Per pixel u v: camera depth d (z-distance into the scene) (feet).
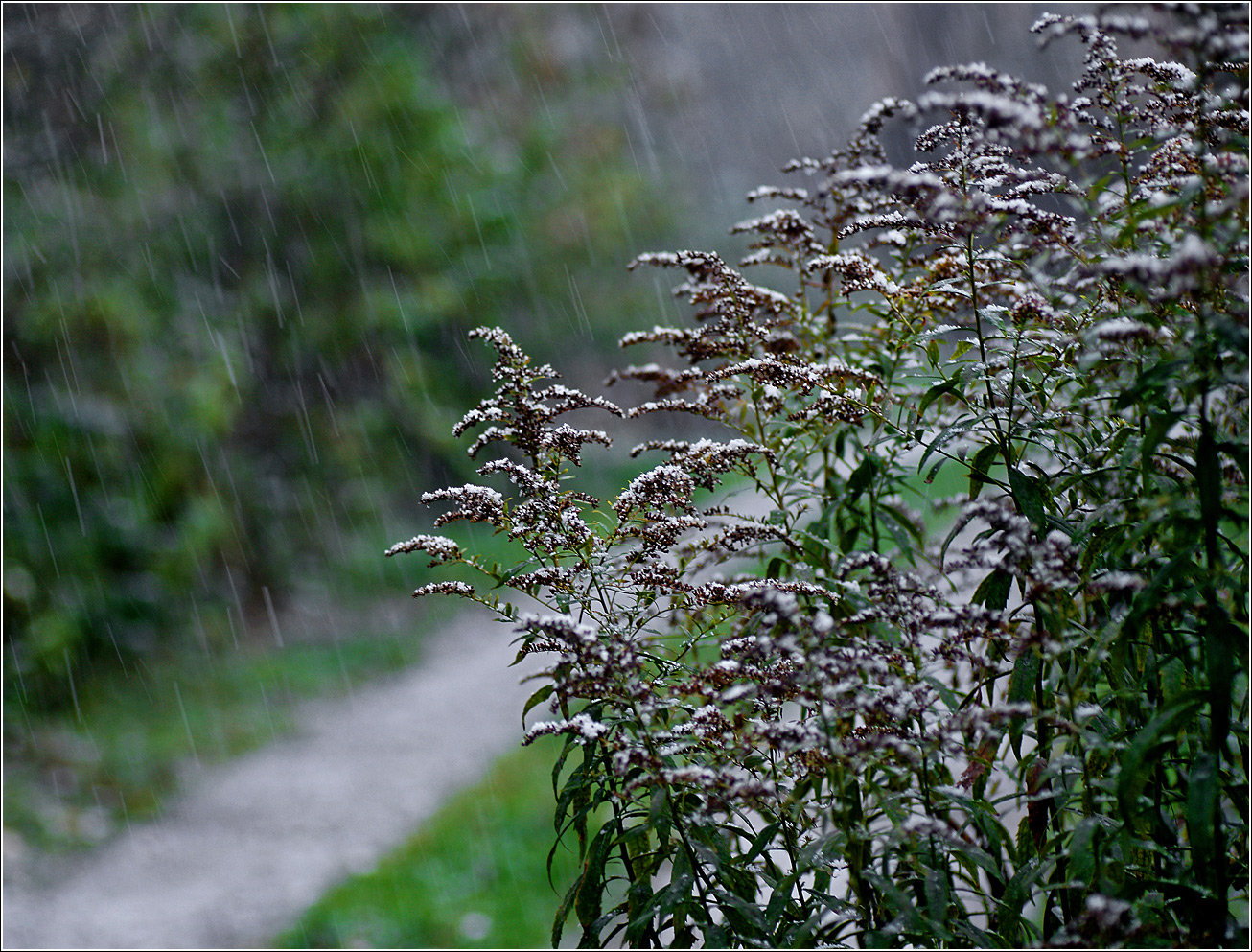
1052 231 6.29
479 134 45.91
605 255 47.91
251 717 27.76
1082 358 6.23
